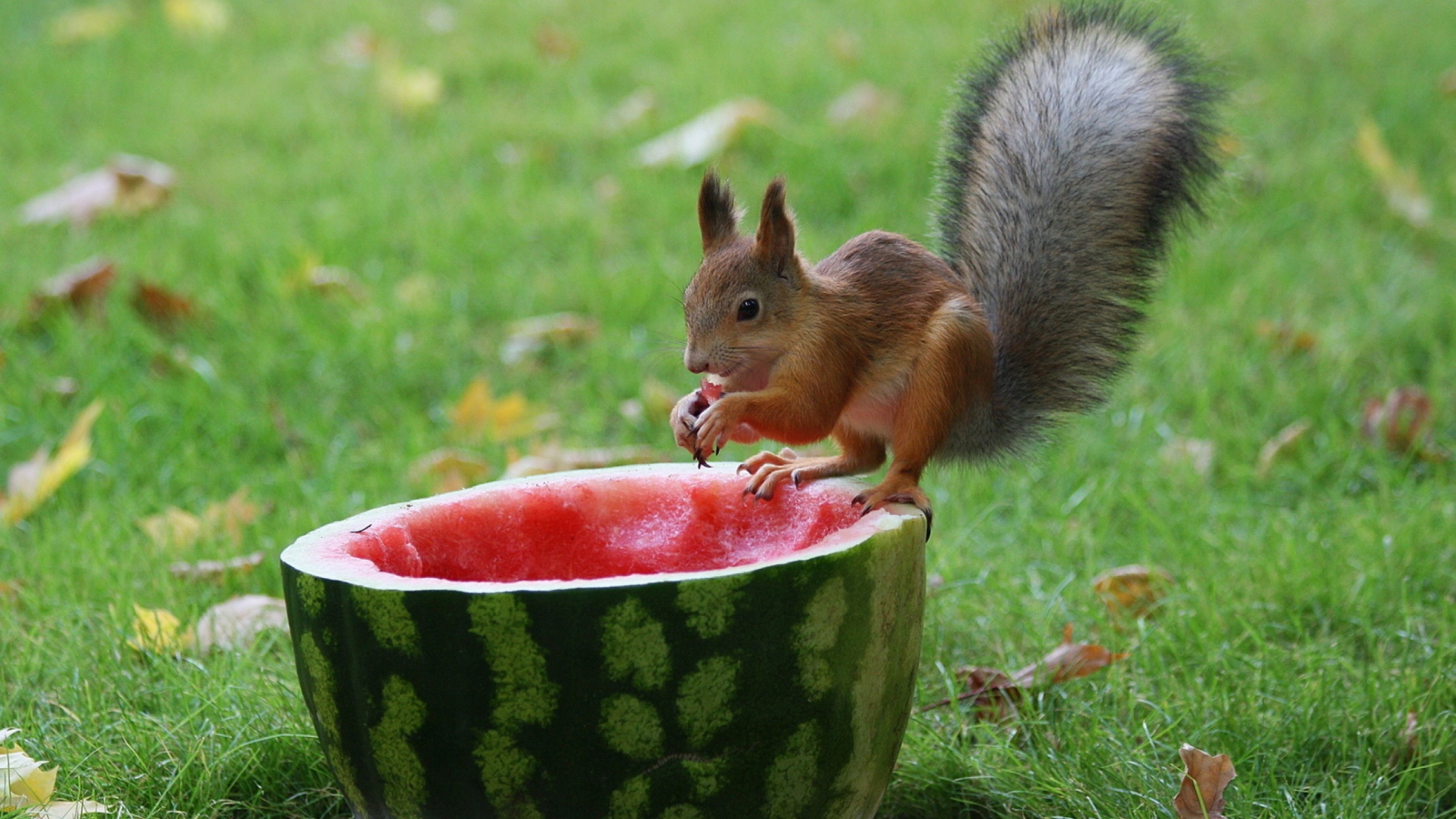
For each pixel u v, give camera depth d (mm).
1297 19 12305
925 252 4129
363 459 6633
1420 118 10133
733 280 3918
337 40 13156
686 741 3148
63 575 5410
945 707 4609
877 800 3590
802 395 3881
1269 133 10062
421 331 7910
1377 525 5508
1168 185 4535
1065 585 5254
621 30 13203
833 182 9398
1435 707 4336
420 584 3139
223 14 13719
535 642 3072
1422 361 7230
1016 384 4289
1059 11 4789
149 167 10000
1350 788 3998
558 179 10211
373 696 3197
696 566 3896
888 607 3395
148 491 6246
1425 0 12797
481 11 13773
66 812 3734
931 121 10195
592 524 3908
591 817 3160
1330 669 4602
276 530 5898
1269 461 6328
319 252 8844
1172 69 4629
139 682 4652
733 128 10062
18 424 6902
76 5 14312
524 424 7020
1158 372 7293
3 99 11734
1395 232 8773
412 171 10195
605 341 7793
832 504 3820
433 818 3238
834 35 12445
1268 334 7449
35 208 9562
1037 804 4027
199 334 7824
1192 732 4277
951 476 6250
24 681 4648
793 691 3215
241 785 4145
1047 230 4461
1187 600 5062
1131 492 6004
